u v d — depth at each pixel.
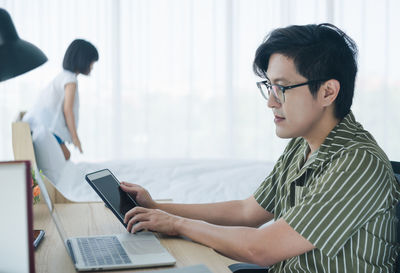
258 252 1.05
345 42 1.08
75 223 1.33
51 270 0.95
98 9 4.20
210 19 4.42
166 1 4.36
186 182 2.60
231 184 2.56
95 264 0.96
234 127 4.52
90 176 1.26
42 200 1.33
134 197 1.39
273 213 1.40
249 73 4.50
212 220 1.39
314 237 1.00
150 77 4.39
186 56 4.41
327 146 1.12
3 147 4.09
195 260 1.03
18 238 0.76
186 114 4.45
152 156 4.45
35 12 4.11
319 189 1.03
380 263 1.06
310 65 1.05
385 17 4.47
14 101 4.10
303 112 1.08
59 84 3.15
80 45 3.19
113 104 4.31
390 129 4.52
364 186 1.01
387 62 4.48
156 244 1.11
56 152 2.46
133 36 4.33
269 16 4.49
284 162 1.34
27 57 1.15
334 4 4.48
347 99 1.10
